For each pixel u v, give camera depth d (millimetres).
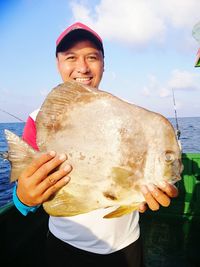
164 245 4277
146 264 3828
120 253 2369
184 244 4301
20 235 3637
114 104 1849
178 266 3773
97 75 2730
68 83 1908
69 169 1812
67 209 1894
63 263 2432
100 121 1854
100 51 2727
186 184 5113
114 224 2340
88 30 2658
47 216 4277
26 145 1916
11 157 1920
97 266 2352
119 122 1833
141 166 1819
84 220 2334
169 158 1838
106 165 1832
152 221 5062
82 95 1887
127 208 1856
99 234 2326
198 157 5344
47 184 1776
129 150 1814
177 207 5094
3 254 3166
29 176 1797
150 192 1786
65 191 1886
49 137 1944
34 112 2607
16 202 1986
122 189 1826
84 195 1876
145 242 4363
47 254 2609
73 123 1892
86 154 1854
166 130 1850
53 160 1793
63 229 2436
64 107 1915
